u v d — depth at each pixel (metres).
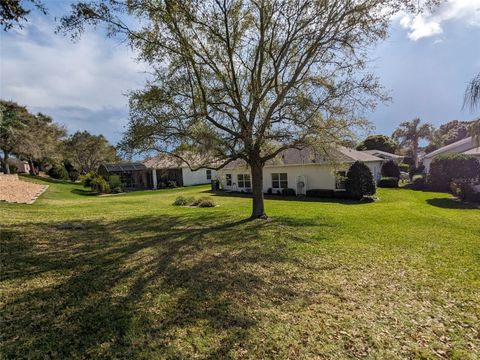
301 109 10.52
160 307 4.39
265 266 6.33
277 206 16.52
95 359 3.15
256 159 12.05
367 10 9.38
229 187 27.78
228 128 11.10
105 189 30.83
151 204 18.72
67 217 12.52
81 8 8.80
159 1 9.11
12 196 18.05
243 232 9.64
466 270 6.08
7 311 4.15
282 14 9.98
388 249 7.59
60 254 6.95
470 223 10.91
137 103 9.66
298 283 5.42
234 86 10.99
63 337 3.54
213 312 4.26
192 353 3.30
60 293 4.78
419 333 3.80
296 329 3.84
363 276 5.78
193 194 25.33
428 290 5.13
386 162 28.12
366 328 3.90
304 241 8.41
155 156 11.00
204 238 8.84
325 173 21.00
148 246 7.88
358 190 18.66
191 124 9.97
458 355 3.36
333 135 11.25
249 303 4.57
